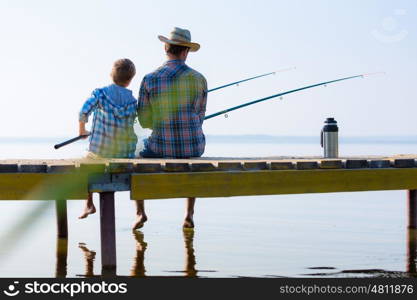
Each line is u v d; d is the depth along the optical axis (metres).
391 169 5.05
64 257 5.15
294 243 5.77
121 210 8.38
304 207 8.91
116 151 5.16
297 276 4.53
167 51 5.43
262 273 4.60
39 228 6.66
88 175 4.35
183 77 5.31
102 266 4.50
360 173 4.96
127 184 4.43
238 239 5.98
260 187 4.69
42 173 4.30
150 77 5.34
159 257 5.10
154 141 5.38
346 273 4.62
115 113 5.11
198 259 5.04
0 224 7.09
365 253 5.32
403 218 7.63
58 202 6.05
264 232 6.45
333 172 4.88
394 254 5.27
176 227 6.76
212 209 8.63
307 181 4.81
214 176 4.57
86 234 6.32
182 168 4.49
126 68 5.18
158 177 4.43
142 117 5.41
